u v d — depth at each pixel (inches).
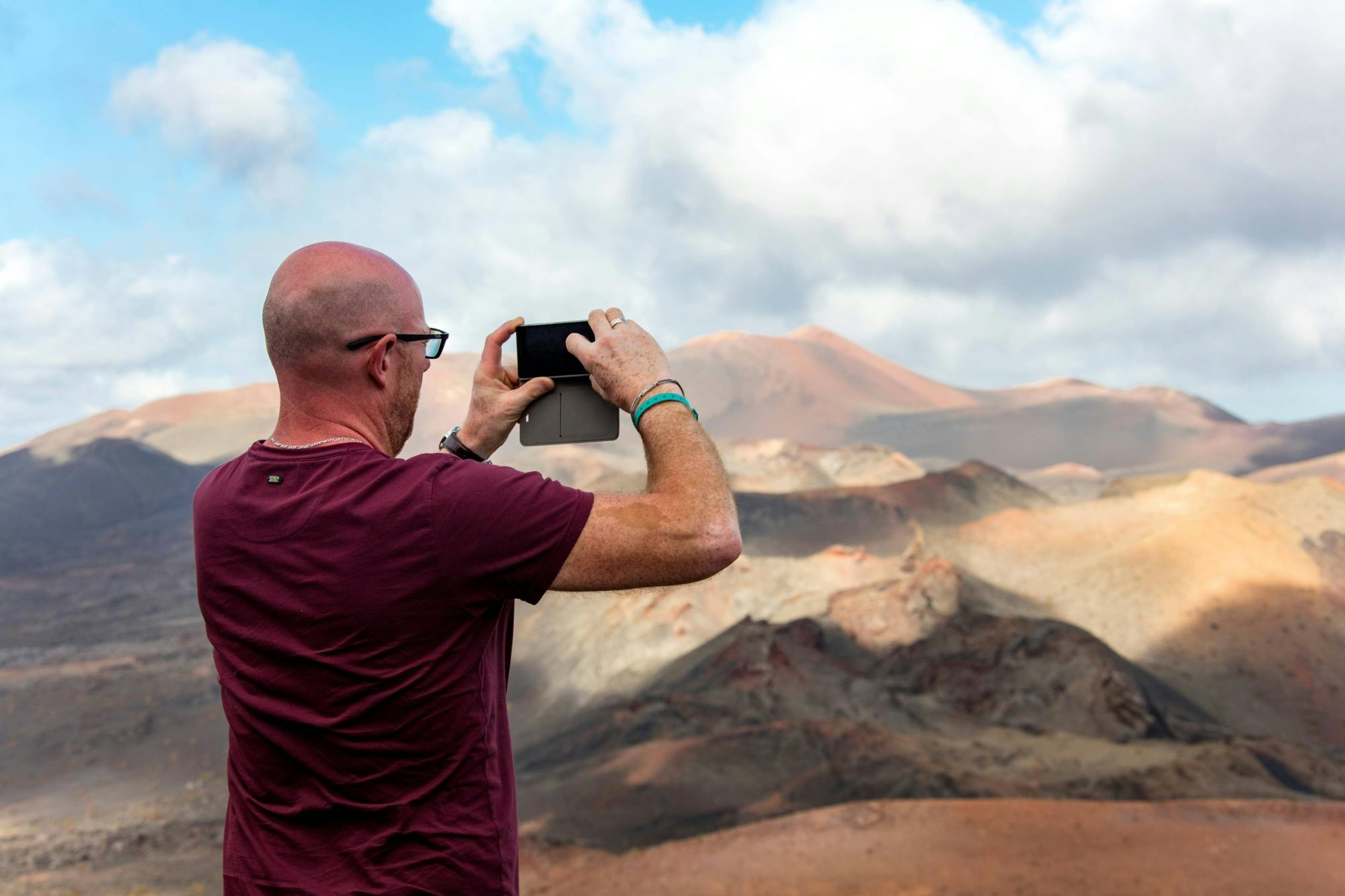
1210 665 4471.0
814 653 4065.0
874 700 3523.6
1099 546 5634.8
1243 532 5447.8
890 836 1171.3
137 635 6673.2
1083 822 1186.0
